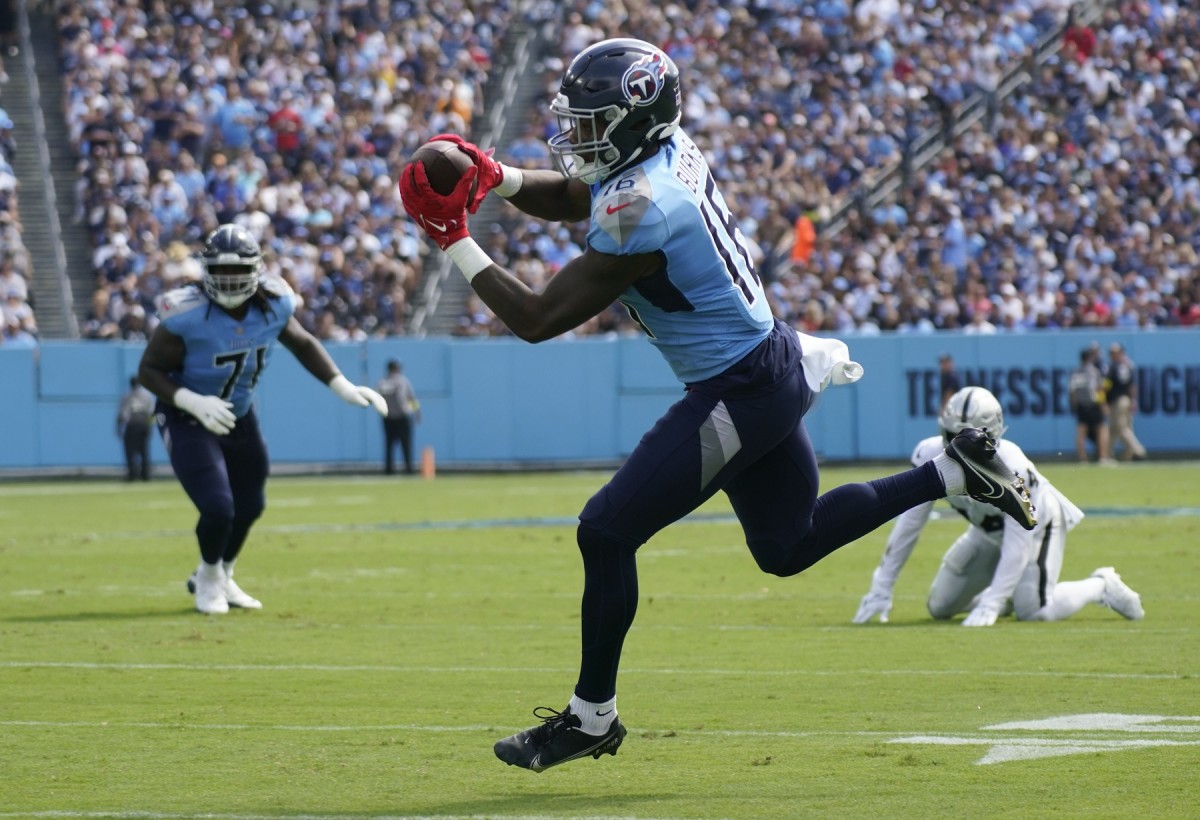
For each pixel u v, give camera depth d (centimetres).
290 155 9838
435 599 3850
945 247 9944
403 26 10644
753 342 1825
